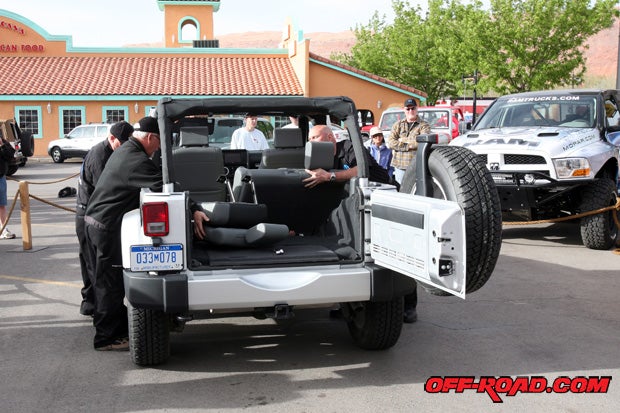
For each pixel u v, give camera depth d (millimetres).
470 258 4484
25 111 35500
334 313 6836
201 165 6195
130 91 35125
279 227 5258
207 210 5348
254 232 5234
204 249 5410
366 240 5172
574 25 28281
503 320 6719
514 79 29641
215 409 4605
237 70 37344
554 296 7621
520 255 9906
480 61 29453
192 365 5492
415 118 10016
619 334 6254
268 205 5949
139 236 4867
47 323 6691
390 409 4602
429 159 4844
